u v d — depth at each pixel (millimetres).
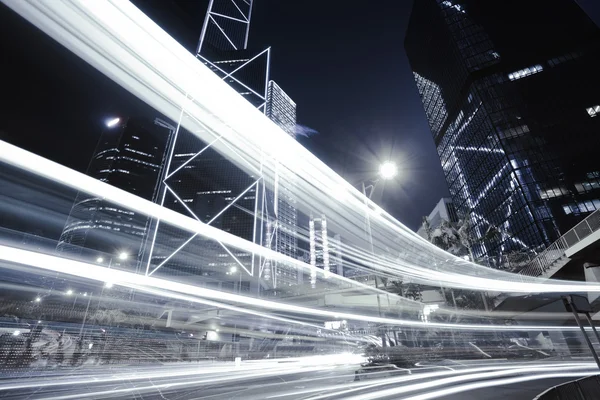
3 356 18953
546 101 84125
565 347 24875
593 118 78000
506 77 91250
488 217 90312
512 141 82438
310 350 38406
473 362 18484
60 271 12602
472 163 98188
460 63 100688
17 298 40094
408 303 37219
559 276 24688
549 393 5172
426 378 12430
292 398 9367
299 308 27312
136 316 49531
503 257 35969
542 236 70250
